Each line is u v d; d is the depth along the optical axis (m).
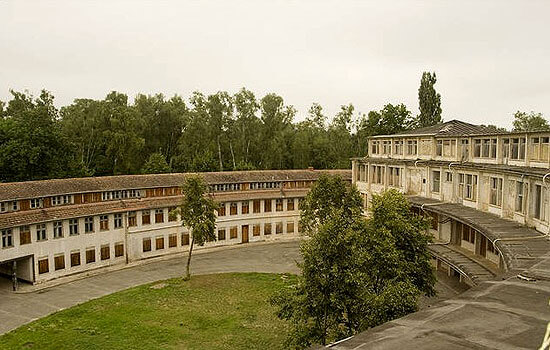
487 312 9.64
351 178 61.88
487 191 32.97
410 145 46.81
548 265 15.33
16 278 39.03
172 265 46.75
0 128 58.78
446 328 8.77
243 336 28.98
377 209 24.67
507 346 7.96
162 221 50.34
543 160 28.16
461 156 38.62
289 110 85.12
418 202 38.12
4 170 57.53
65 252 42.06
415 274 24.08
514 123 75.88
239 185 56.41
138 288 38.97
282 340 28.36
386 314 18.34
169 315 32.62
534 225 26.22
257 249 53.78
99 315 32.53
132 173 71.62
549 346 7.92
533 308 9.91
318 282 19.86
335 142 92.69
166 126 83.50
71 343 27.81
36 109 61.84
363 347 7.92
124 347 27.30
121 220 46.94
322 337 19.95
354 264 19.95
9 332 29.50
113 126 69.25
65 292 37.81
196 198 41.22
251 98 79.56
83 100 75.81
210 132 77.12
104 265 45.38
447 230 37.62
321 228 20.62
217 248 54.06
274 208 57.97
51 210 41.34
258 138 80.00
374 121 75.00
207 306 34.59
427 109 75.38
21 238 38.62
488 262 30.77
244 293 37.78
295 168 84.69
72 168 62.78
